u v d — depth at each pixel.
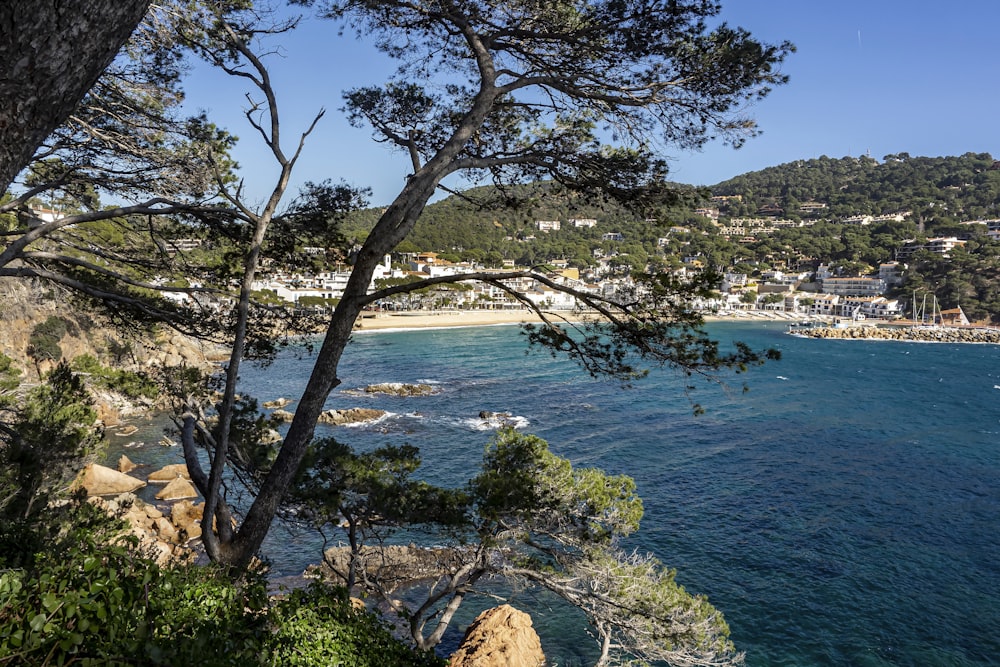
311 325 8.88
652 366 6.39
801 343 120.00
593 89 7.33
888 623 19.38
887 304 172.38
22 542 6.40
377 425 43.81
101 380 9.76
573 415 48.25
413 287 6.40
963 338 133.00
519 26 7.27
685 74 6.92
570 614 19.92
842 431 44.28
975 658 17.67
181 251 8.90
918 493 30.92
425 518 10.68
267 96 7.18
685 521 27.06
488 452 12.93
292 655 4.85
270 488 6.55
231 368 6.84
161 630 3.85
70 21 2.78
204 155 8.73
